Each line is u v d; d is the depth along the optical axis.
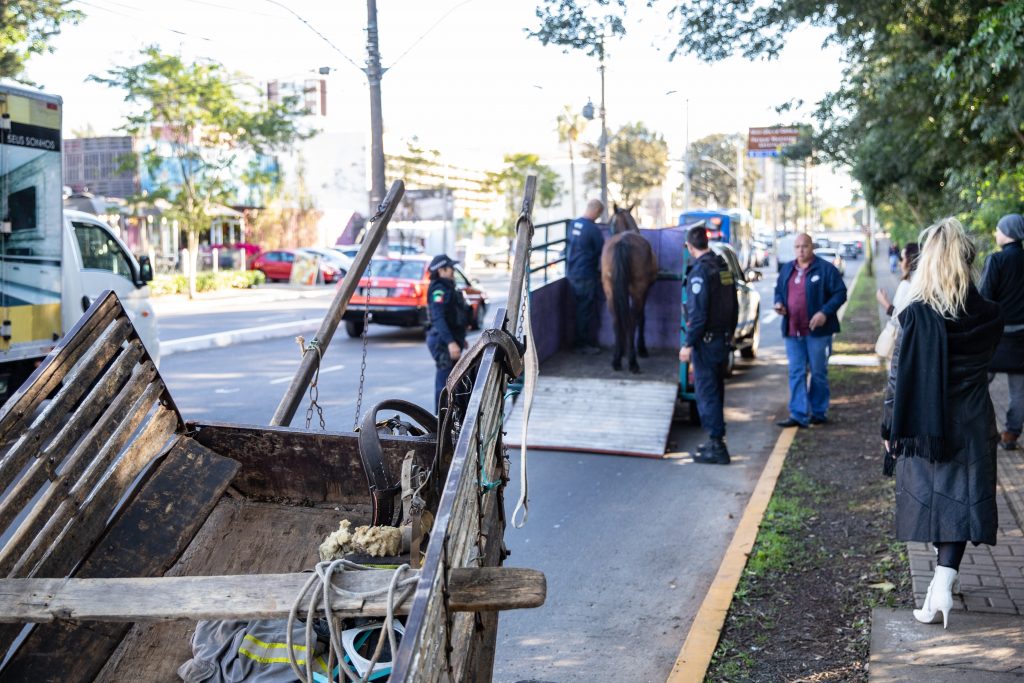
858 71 17.48
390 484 3.41
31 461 3.30
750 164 94.06
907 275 9.63
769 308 27.78
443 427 3.45
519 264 4.09
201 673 3.15
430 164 66.94
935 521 4.96
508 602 2.42
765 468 8.98
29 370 10.56
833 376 14.32
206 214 36.50
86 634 3.20
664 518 7.68
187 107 34.94
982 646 4.89
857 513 7.41
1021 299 8.25
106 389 3.49
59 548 3.22
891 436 4.98
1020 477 7.87
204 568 3.70
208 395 13.12
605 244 11.14
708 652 5.04
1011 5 9.96
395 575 2.45
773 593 5.89
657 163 76.44
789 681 4.71
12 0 18.81
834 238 82.19
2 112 9.75
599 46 10.98
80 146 43.31
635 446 9.65
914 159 19.89
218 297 35.00
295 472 4.00
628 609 5.89
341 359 17.28
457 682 2.65
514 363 3.34
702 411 9.48
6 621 2.56
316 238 54.53
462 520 2.59
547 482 8.69
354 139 62.84
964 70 11.12
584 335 11.97
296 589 2.52
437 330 9.78
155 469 3.74
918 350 4.91
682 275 11.64
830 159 25.31
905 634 5.08
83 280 11.51
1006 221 8.23
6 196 9.85
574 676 4.99
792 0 11.51
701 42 11.83
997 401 11.36
